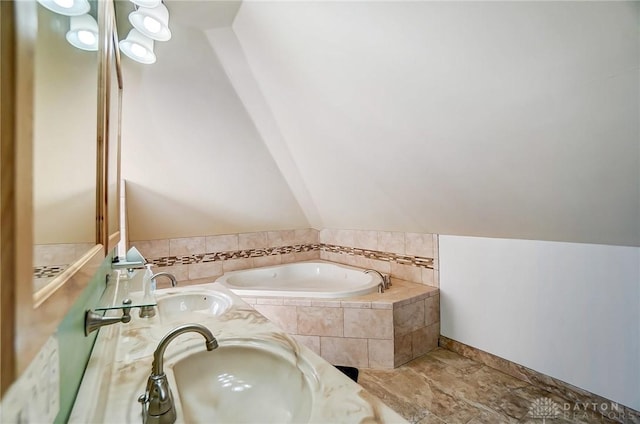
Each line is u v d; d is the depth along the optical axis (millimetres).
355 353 2434
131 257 1482
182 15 1643
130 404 730
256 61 1957
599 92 1139
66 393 620
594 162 1390
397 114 1760
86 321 792
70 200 589
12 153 281
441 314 2750
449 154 1819
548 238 2049
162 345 755
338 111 1993
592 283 1889
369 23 1366
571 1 955
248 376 1042
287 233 3822
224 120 2348
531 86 1245
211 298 1831
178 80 2008
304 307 2525
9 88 282
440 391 2064
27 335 306
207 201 2926
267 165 2865
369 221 3188
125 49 1521
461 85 1404
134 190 2557
